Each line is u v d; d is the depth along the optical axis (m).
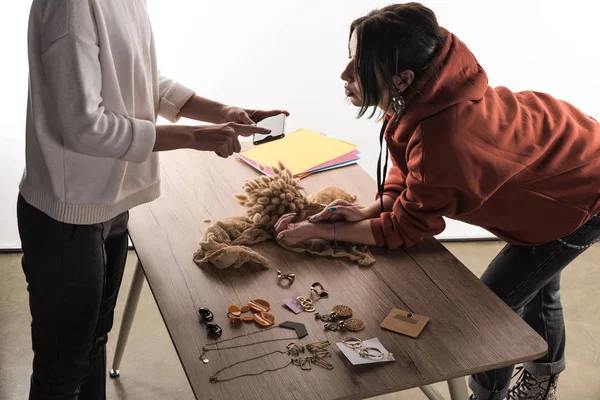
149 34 1.57
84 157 1.46
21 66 3.17
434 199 1.68
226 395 1.35
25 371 2.38
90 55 1.34
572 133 1.75
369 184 2.08
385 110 1.72
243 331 1.52
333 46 3.45
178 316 1.55
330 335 1.52
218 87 3.21
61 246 1.54
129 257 2.95
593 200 1.77
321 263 1.75
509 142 1.66
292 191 1.88
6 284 2.75
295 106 3.24
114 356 2.35
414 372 1.43
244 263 1.73
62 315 1.62
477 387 2.09
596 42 3.51
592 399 2.40
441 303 1.63
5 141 3.02
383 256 1.78
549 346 2.08
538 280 1.90
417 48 1.58
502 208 1.75
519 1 3.58
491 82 3.29
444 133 1.61
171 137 1.54
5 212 2.94
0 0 3.21
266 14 3.49
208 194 1.98
